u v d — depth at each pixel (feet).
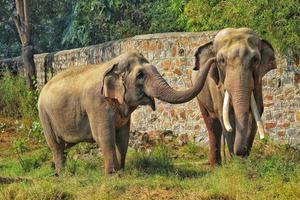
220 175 41.88
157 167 48.37
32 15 114.21
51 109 48.88
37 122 68.44
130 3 92.94
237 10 59.11
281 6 57.00
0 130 73.05
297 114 60.34
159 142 62.54
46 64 79.00
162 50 63.31
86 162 52.34
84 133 47.42
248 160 42.88
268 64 43.37
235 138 42.14
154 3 91.45
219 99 45.11
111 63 46.03
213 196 38.65
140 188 40.70
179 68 62.85
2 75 85.92
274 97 60.44
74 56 73.92
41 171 51.13
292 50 59.41
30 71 80.07
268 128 60.44
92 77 46.57
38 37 116.88
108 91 44.75
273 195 37.99
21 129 72.23
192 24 70.03
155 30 85.81
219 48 43.11
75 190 40.88
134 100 44.73
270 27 57.72
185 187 40.83
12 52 121.39
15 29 118.11
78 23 96.22
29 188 40.60
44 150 60.54
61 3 113.91
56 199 39.68
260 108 43.83
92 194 39.68
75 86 47.55
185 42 62.69
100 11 92.99
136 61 44.91
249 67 42.01
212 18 63.93
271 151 55.67
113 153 45.27
